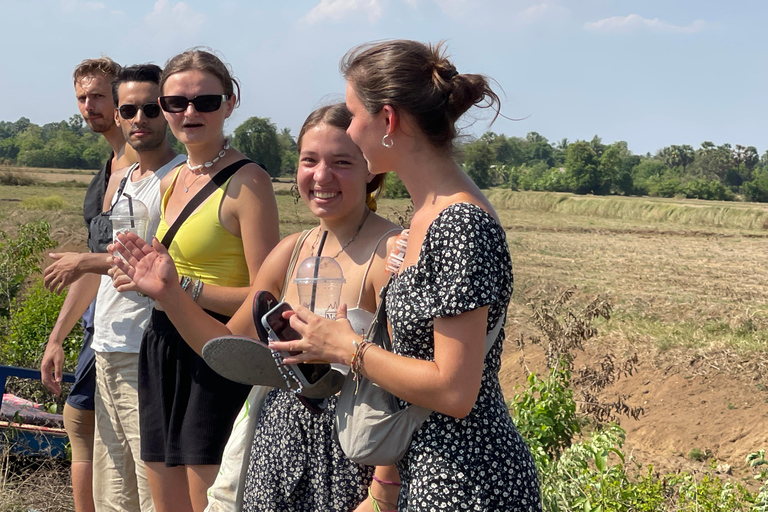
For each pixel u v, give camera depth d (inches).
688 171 5989.2
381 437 79.9
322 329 80.5
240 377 92.0
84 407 155.0
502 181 5093.5
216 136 124.6
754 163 5954.7
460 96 77.0
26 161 5044.3
